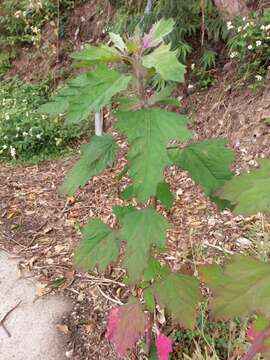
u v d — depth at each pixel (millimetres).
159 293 1644
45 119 4770
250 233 2883
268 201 980
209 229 3035
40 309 2643
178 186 3543
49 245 3182
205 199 3336
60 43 5801
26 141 4543
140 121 1306
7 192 3889
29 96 5320
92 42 5527
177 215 3223
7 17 6199
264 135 3621
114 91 1277
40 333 2494
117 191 3650
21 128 4684
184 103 4254
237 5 4191
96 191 3705
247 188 1031
